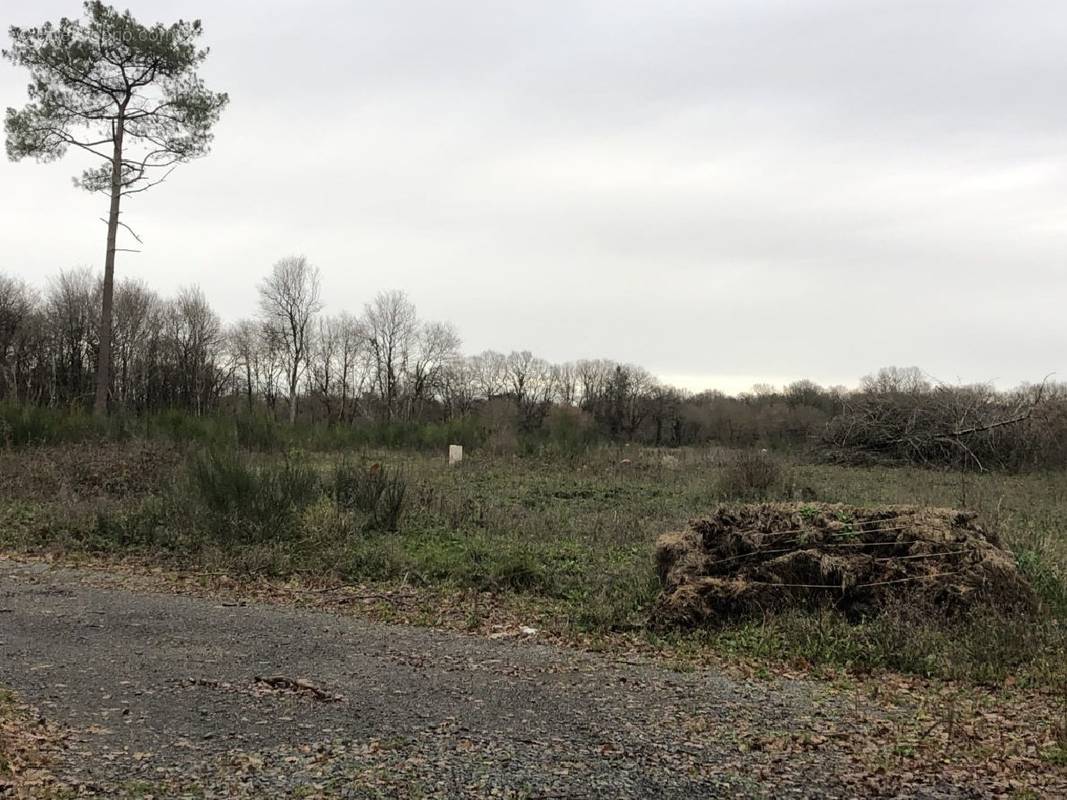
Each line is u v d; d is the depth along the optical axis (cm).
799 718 559
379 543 1180
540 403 7969
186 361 5688
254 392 6375
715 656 734
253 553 1090
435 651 718
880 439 2841
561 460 2406
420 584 1005
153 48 2375
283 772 439
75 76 2377
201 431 2147
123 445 1931
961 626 766
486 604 917
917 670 688
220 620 804
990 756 493
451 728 514
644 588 930
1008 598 808
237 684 596
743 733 523
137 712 530
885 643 727
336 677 621
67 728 496
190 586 972
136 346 5369
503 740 496
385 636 768
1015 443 2681
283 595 941
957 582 811
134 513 1277
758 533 895
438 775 439
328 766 448
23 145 2355
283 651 694
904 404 2889
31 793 401
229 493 1213
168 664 643
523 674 651
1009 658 694
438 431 2853
